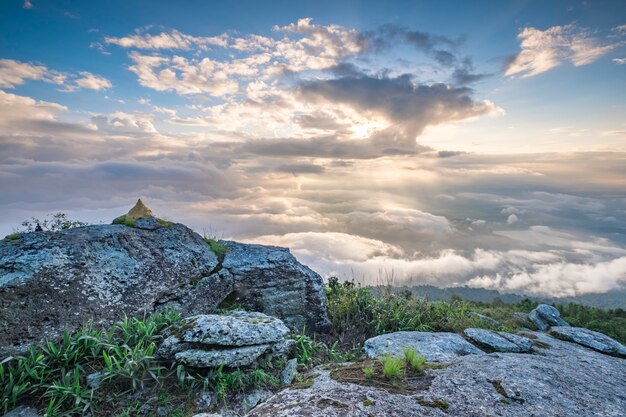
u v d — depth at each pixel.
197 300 9.67
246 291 10.70
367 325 11.71
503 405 5.29
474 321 12.66
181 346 7.04
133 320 8.20
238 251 11.66
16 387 5.91
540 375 6.66
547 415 5.14
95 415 5.83
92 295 7.95
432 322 11.87
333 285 14.68
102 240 8.93
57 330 7.27
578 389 6.30
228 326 7.41
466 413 4.96
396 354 8.44
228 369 7.12
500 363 7.16
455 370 6.57
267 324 8.03
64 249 8.06
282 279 11.09
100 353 7.10
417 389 5.66
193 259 10.10
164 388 6.61
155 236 10.10
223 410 6.31
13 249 7.69
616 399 6.14
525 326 14.83
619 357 10.76
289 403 5.08
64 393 5.89
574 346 10.96
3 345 6.65
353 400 5.11
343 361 8.70
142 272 8.96
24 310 7.01
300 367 7.85
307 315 11.32
